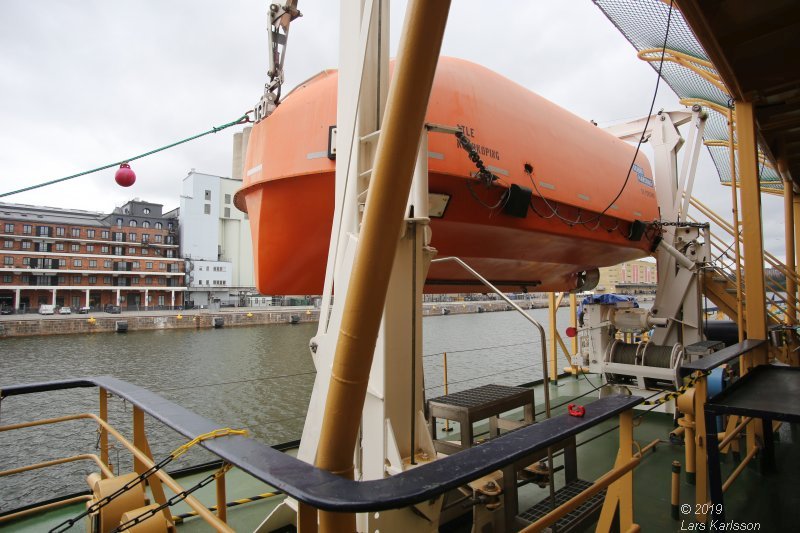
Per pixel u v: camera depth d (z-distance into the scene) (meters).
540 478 3.19
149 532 1.90
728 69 3.57
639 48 4.81
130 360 30.30
